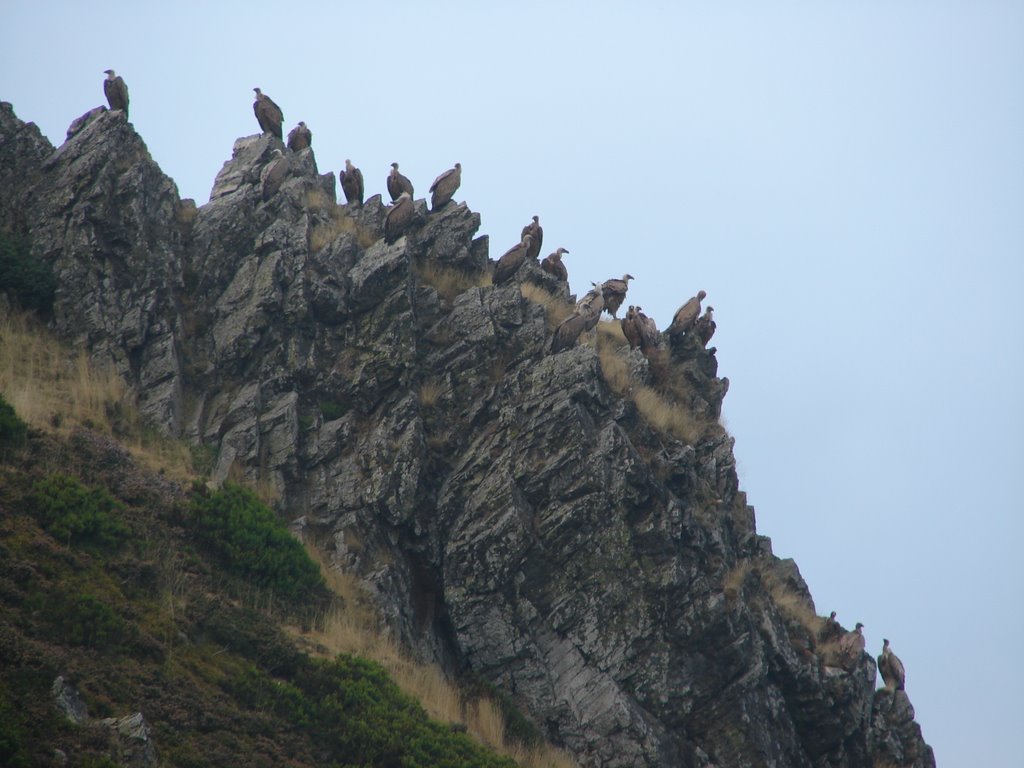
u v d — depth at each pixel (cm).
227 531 4453
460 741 4100
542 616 4862
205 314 5375
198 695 3725
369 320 5416
